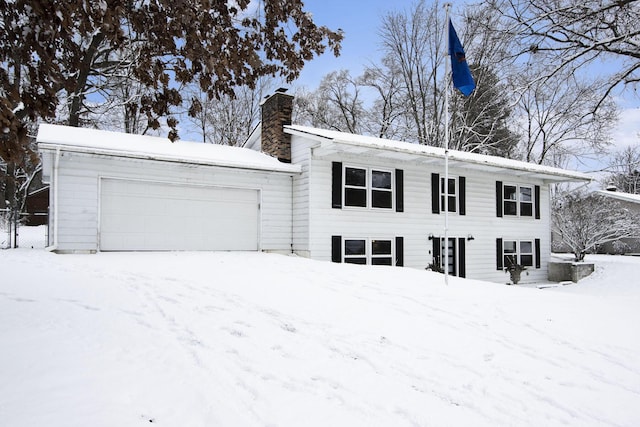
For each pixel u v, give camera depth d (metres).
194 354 3.97
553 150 26.48
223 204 12.84
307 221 13.20
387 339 4.96
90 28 3.40
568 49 9.30
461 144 26.95
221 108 30.45
